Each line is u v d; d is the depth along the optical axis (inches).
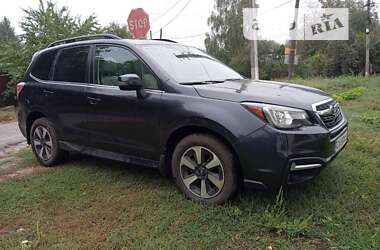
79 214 165.9
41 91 231.3
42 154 240.4
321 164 151.6
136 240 141.6
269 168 147.3
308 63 1326.3
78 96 207.9
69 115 214.8
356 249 126.9
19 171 236.4
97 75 204.2
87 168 223.8
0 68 699.4
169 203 168.9
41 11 740.7
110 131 194.1
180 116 165.3
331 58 1222.3
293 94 164.6
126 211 165.2
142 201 173.2
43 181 209.0
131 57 190.4
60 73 225.8
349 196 165.5
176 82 174.4
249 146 149.0
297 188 172.9
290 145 145.3
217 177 161.0
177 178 173.5
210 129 158.1
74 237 147.0
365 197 163.8
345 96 447.2
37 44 701.9
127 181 198.2
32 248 140.9
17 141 378.3
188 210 160.7
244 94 158.9
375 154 219.5
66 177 211.5
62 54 227.9
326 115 161.2
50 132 230.7
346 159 208.5
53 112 225.0
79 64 214.7
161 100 172.4
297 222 142.3
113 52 199.5
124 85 174.7
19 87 249.1
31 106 238.7
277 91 167.3
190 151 167.8
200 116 159.2
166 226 150.0
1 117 573.6
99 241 143.2
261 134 147.6
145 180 197.8
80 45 217.5
